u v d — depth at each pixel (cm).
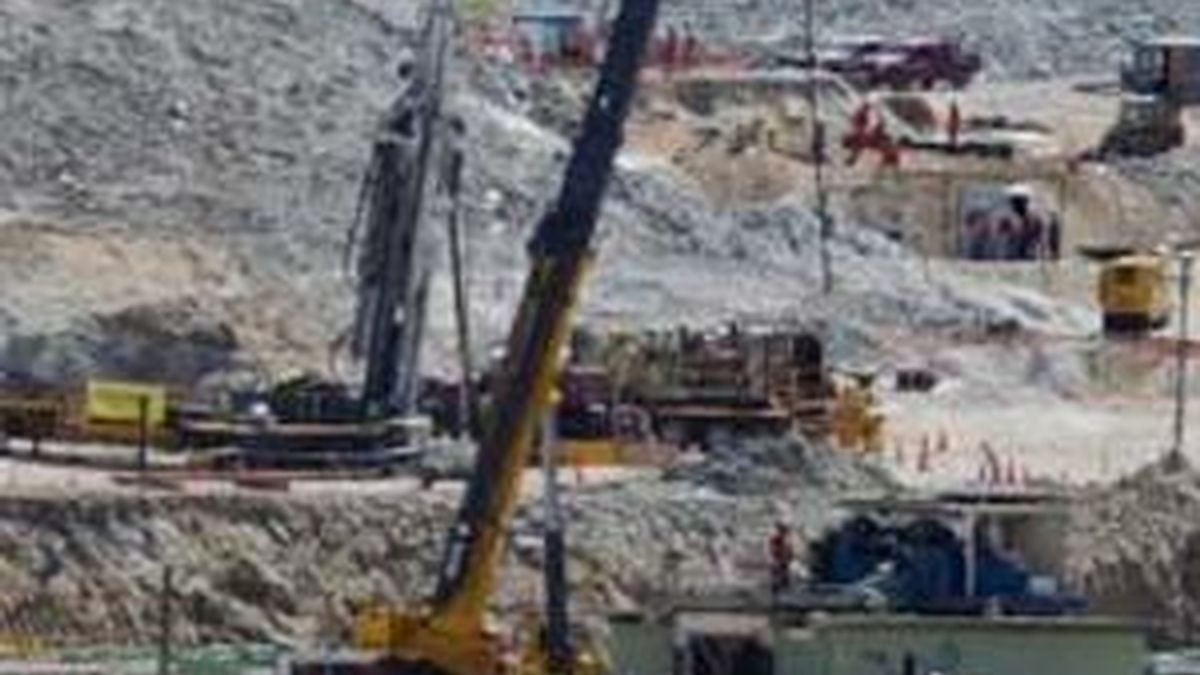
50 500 19825
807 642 14775
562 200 15950
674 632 14950
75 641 19275
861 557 15350
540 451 17500
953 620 14775
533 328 15875
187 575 19712
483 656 15600
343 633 19575
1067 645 14788
